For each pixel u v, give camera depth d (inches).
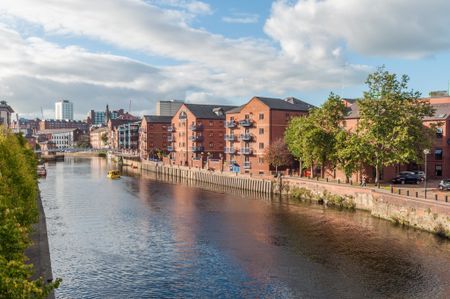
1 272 445.1
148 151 5925.2
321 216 2044.8
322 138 2492.6
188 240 1621.6
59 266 1314.0
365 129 2413.9
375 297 1066.7
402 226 1787.6
